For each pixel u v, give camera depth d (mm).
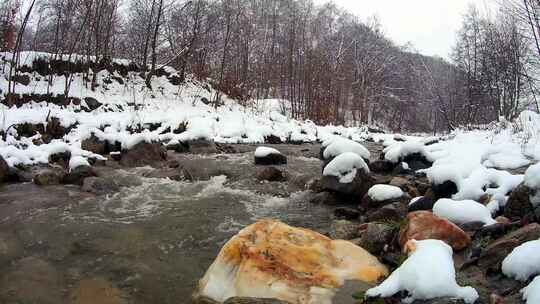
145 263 5332
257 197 8352
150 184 9094
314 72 28125
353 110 36406
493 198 5895
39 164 9953
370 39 43562
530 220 4785
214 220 6910
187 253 5672
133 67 22750
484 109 30281
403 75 44875
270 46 34719
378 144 18609
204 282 4395
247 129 17484
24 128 11906
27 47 22562
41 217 6723
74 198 7770
